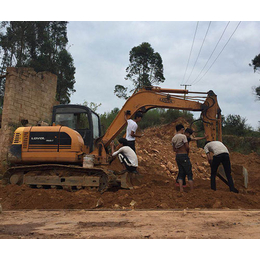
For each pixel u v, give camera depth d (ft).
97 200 20.59
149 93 31.50
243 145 60.23
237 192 23.65
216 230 10.87
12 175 26.58
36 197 21.48
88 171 25.36
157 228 11.42
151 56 96.22
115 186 26.48
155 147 51.49
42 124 28.45
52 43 104.58
